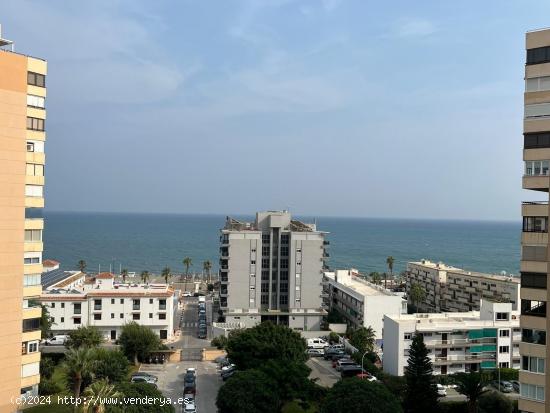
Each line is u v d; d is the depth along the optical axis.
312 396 67.25
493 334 94.94
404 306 122.62
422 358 70.94
